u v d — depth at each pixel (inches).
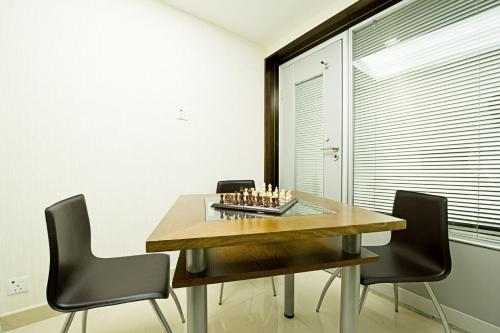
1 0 55.7
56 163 63.3
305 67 103.3
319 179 97.6
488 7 54.2
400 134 70.8
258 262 37.0
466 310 55.7
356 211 45.1
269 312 63.8
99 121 70.3
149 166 80.6
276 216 40.3
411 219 55.6
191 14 90.4
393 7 71.8
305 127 104.5
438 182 62.4
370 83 79.0
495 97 52.9
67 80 64.7
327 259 38.5
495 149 52.9
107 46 71.6
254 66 112.2
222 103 100.7
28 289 59.3
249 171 111.0
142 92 78.9
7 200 56.9
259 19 93.8
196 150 92.8
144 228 79.4
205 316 34.1
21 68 58.1
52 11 62.3
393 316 62.4
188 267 33.2
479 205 55.3
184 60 89.0
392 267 49.1
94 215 69.9
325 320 60.3
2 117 56.0
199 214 41.7
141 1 78.4
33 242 59.9
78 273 42.6
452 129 59.8
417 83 66.8
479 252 54.1
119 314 62.5
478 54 55.5
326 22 86.7
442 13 62.0
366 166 80.5
